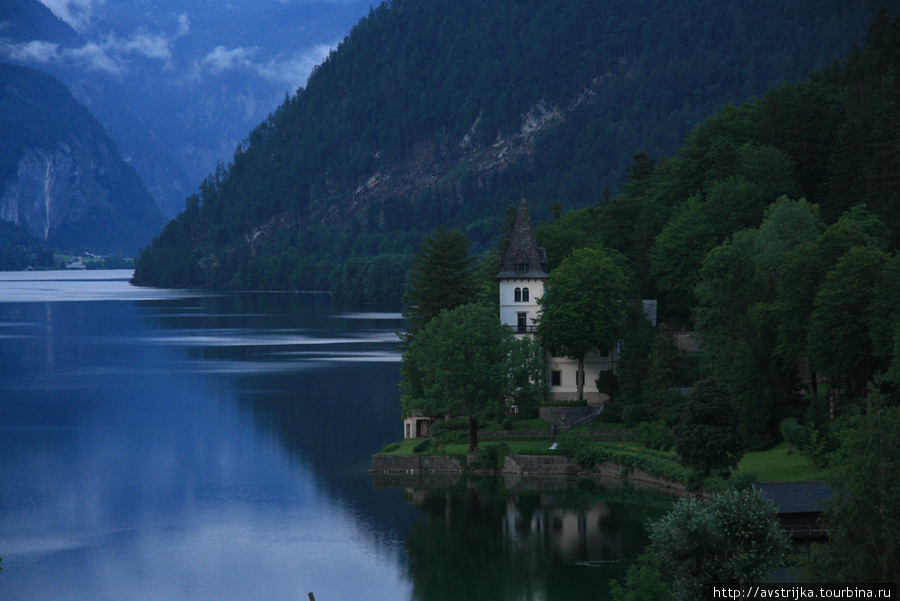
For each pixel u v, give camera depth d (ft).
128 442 533.55
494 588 307.37
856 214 516.32
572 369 501.97
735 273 450.30
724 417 358.02
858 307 383.04
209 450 511.81
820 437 361.51
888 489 212.23
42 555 351.67
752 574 209.87
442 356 445.37
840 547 217.36
